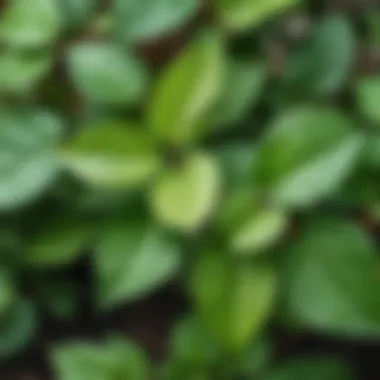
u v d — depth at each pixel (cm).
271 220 73
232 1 78
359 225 79
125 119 78
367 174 76
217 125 76
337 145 73
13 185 76
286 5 77
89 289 85
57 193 79
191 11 79
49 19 80
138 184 75
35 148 77
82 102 84
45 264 79
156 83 77
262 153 73
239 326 72
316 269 74
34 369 89
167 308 88
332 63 80
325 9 86
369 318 73
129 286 74
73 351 76
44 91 84
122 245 74
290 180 73
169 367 76
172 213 72
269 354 78
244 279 73
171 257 74
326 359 77
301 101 80
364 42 86
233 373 76
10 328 80
